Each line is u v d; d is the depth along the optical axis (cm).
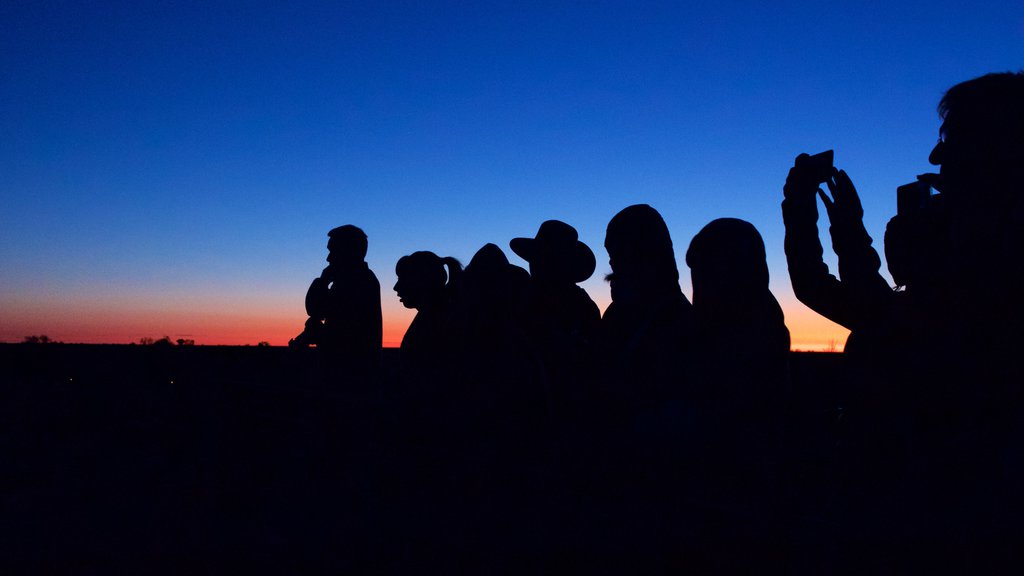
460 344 374
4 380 726
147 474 397
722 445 291
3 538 255
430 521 262
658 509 266
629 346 338
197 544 246
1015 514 199
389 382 467
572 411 340
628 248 370
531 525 252
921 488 221
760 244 316
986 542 201
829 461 266
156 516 287
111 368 692
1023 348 211
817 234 288
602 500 280
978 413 218
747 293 309
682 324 329
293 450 427
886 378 248
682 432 290
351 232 647
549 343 358
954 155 228
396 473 342
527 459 333
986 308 218
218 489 343
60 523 278
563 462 311
